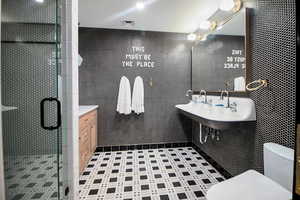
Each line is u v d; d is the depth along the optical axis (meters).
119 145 3.04
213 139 2.37
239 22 1.77
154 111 3.11
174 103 3.15
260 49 1.45
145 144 3.10
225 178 2.03
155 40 3.07
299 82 0.69
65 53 1.34
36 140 1.19
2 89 1.06
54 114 1.21
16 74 1.13
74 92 1.41
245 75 1.63
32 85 1.17
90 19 2.61
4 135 1.05
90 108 2.49
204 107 2.54
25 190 1.16
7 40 1.09
